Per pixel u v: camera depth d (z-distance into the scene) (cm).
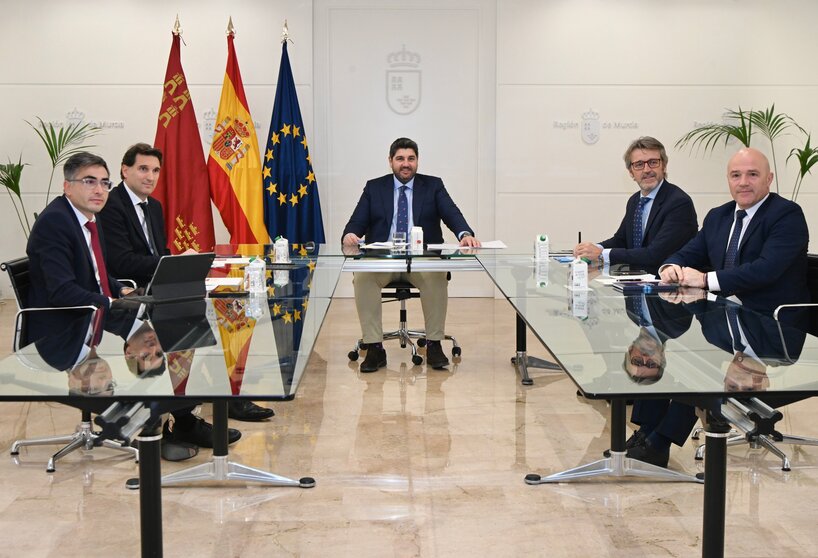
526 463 365
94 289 387
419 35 795
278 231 752
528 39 787
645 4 784
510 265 453
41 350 253
